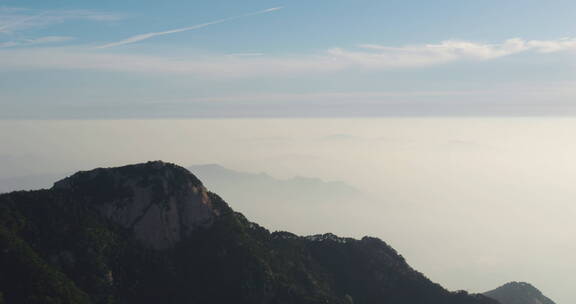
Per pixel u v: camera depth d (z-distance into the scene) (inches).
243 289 6279.5
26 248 5575.8
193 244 6776.6
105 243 6230.3
